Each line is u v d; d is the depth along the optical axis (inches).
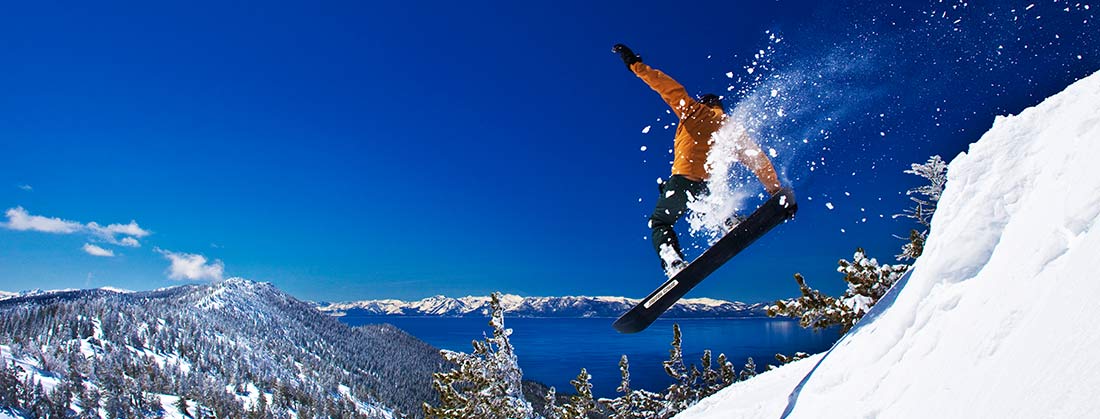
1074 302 48.0
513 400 518.0
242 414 4795.8
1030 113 129.6
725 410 164.6
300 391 5861.2
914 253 280.7
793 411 112.9
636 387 6673.2
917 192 292.7
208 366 6279.5
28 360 5059.1
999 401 48.6
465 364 530.9
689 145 148.9
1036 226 75.9
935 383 66.1
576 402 513.3
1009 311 61.3
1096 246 51.8
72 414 4158.5
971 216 104.7
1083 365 40.0
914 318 91.6
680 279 145.9
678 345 476.1
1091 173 70.6
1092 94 104.6
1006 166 115.1
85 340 6058.1
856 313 279.1
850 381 95.7
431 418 520.4
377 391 6939.0
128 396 4630.9
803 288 296.7
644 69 154.4
